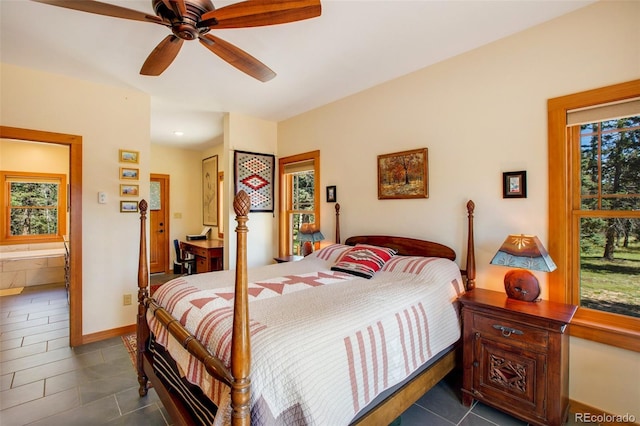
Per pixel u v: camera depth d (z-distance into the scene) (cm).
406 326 173
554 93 206
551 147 207
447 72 259
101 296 310
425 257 254
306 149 393
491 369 194
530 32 215
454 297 223
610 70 185
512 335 185
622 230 190
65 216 578
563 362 174
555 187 206
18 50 240
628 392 180
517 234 222
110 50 239
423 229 277
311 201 398
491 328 194
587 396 192
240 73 280
